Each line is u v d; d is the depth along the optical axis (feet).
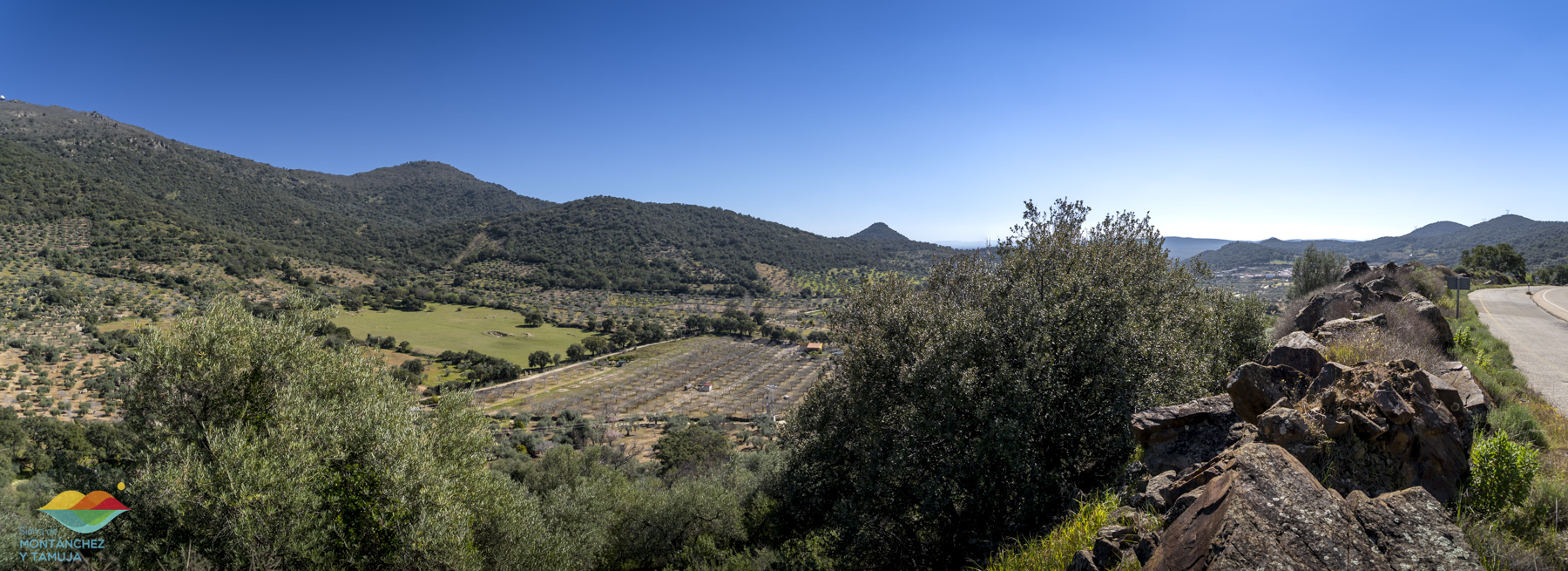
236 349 38.58
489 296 605.73
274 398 39.73
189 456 33.47
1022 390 28.73
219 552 32.78
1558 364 46.42
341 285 538.47
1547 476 18.28
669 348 452.35
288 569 32.76
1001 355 31.63
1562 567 13.09
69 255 397.60
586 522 62.44
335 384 42.57
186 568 31.24
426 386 288.30
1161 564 12.91
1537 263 328.29
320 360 42.93
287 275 504.43
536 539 44.09
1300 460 16.56
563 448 114.21
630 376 371.15
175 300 360.28
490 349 402.52
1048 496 26.94
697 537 62.90
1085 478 29.04
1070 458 30.37
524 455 166.50
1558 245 352.49
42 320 277.23
